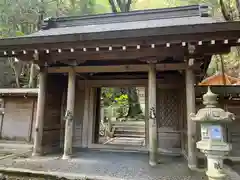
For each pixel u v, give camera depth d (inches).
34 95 240.5
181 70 167.5
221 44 129.9
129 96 503.5
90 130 213.3
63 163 143.4
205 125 95.8
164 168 134.9
